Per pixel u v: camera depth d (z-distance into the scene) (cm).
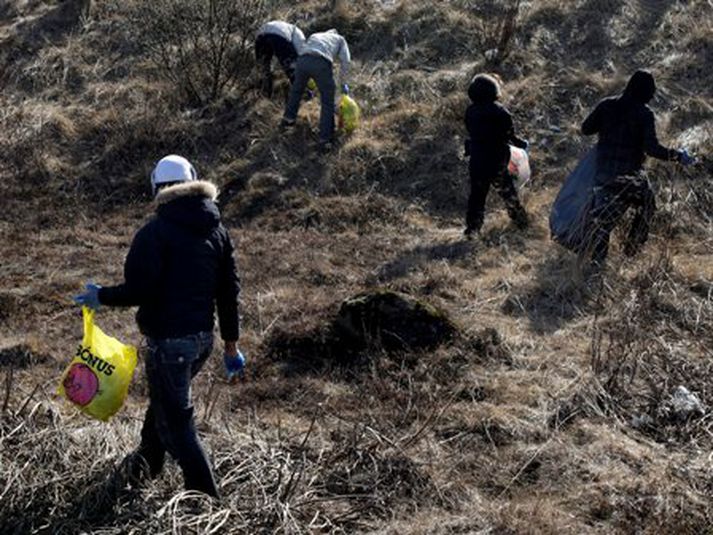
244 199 993
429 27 1190
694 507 501
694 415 590
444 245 882
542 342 685
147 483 496
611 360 645
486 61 1116
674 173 884
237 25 1127
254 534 464
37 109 1132
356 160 1024
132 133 1083
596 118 805
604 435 566
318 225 953
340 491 516
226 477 504
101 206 1010
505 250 857
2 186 1034
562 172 988
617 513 500
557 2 1173
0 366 674
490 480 532
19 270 847
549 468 539
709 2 1136
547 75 1093
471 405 603
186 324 463
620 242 831
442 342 671
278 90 1144
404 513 500
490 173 873
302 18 1231
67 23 1269
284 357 681
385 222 955
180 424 471
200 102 1132
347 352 673
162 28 1123
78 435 535
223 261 480
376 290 695
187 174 478
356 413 600
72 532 464
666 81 1053
